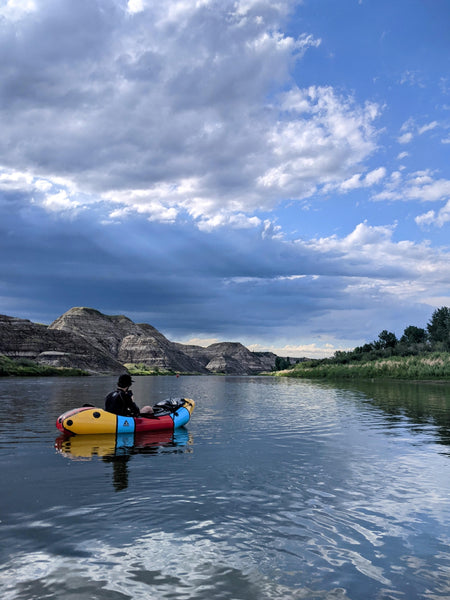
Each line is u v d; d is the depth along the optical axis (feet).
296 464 24.91
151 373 539.70
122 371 483.92
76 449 29.19
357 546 13.50
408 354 187.11
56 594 10.30
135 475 22.17
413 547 13.46
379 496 18.79
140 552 12.85
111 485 20.29
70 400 69.46
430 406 59.52
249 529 14.83
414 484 20.70
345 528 15.03
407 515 16.39
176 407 41.63
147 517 15.93
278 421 44.98
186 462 25.34
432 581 11.27
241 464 24.89
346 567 12.01
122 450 28.99
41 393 87.10
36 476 21.90
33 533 14.28
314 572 11.68
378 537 14.23
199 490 19.51
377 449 29.66
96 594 10.34
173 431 37.86
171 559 12.39
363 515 16.35
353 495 18.88
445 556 12.84
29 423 42.01
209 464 24.81
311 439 33.65
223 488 19.86
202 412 54.70
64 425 33.91
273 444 31.40
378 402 66.64
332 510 16.90
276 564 12.15
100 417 35.35
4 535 14.10
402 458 26.73
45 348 430.20
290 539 13.97
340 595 10.43
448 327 200.95
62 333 469.16
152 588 10.68
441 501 18.12
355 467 24.26
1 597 10.11
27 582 10.91
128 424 36.17
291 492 19.30
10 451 28.43
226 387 133.08
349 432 37.37
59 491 19.25
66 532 14.39
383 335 220.23
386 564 12.23
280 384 150.61
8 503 17.53
